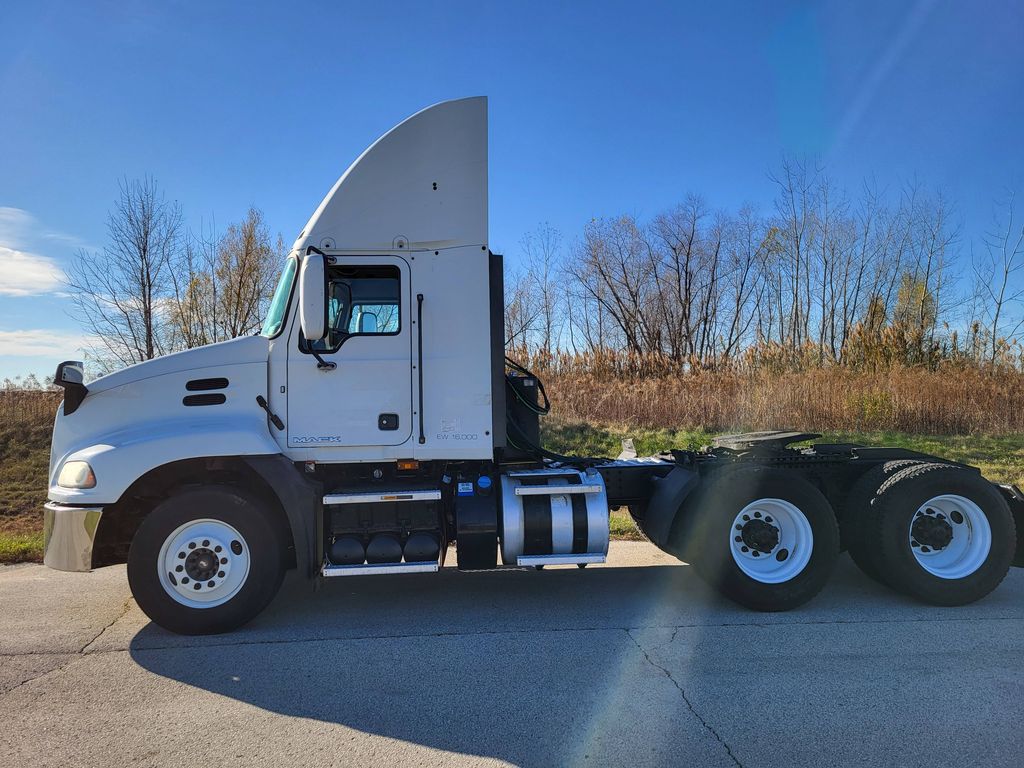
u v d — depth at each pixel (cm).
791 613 516
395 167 513
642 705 356
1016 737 319
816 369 1758
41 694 376
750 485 522
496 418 529
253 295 2152
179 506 467
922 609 526
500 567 520
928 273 2678
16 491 1114
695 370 1866
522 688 380
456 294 514
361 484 522
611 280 3309
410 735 327
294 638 465
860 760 300
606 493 556
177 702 366
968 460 1215
